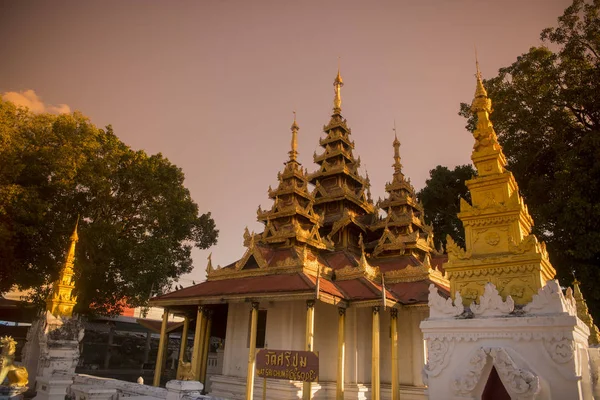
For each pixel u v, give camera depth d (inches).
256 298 836.6
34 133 1264.8
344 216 1209.4
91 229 1293.1
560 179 1098.1
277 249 1067.9
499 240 377.4
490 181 402.9
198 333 937.5
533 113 1248.8
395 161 1371.8
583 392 315.0
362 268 946.1
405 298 926.4
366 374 973.8
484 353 316.8
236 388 969.5
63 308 874.1
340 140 1358.3
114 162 1413.6
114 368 2241.6
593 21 1229.1
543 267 362.6
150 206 1518.2
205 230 1852.9
